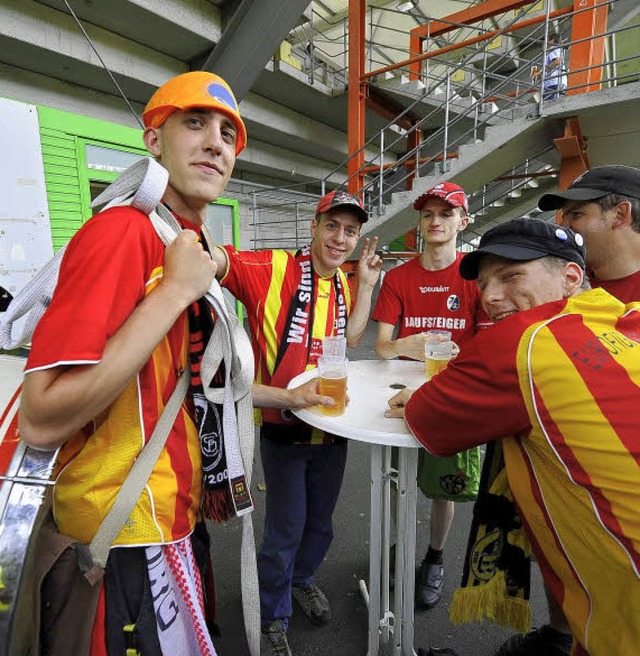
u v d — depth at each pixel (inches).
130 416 27.7
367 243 61.9
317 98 253.1
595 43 162.4
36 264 89.4
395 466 68.2
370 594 49.2
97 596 26.1
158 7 152.2
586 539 29.3
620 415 26.9
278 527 51.7
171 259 26.5
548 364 28.7
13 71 154.8
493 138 160.2
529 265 34.7
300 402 43.1
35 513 23.4
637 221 46.3
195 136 31.0
